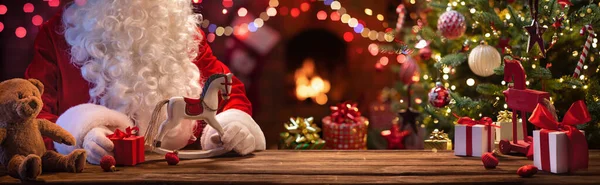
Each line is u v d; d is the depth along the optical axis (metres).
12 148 1.56
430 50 2.77
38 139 1.61
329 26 5.00
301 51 4.91
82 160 1.61
